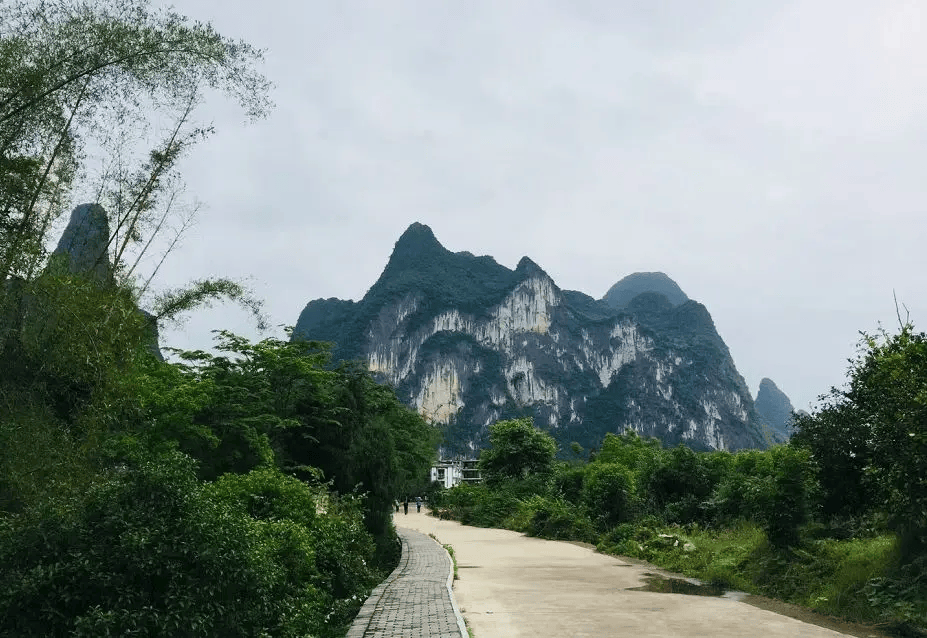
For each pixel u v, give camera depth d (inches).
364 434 891.4
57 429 300.4
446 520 1673.2
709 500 848.9
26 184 319.9
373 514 833.5
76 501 232.4
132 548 216.1
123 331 349.4
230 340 864.9
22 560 209.6
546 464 1679.4
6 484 270.8
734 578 488.1
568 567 607.2
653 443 2293.3
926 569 361.1
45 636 201.0
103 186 429.4
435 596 410.0
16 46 310.3
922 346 365.1
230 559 236.1
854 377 491.2
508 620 339.3
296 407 887.1
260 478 469.7
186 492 239.8
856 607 353.4
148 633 209.0
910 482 360.5
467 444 7490.2
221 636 227.5
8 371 300.4
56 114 336.5
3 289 299.0
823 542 493.7
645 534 768.9
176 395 624.4
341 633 345.1
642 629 315.0
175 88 354.0
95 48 329.4
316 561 451.8
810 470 506.9
